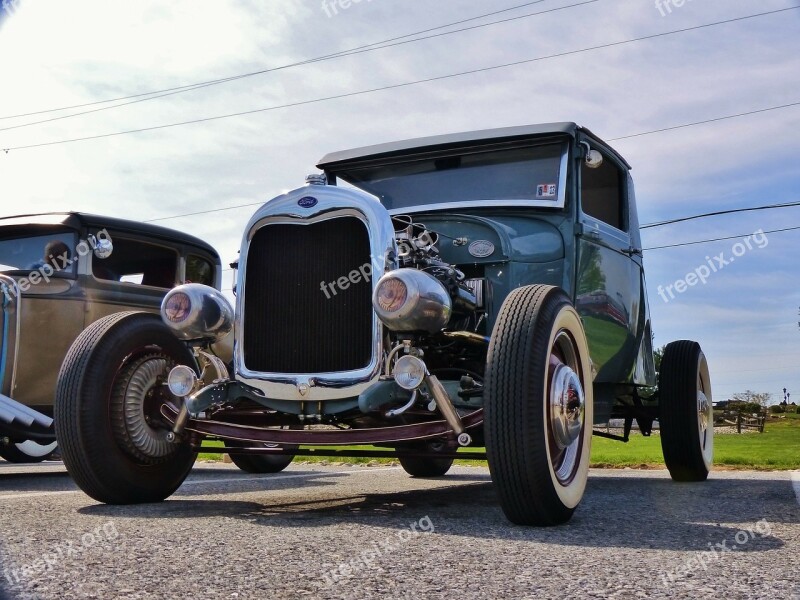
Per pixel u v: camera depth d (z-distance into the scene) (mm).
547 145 4059
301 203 3156
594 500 3568
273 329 3143
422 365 2771
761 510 3152
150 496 3273
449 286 3400
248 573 1840
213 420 3234
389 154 4320
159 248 6594
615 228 4508
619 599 1619
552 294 2869
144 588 1691
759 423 24484
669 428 4723
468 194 4109
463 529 2555
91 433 3049
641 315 4898
